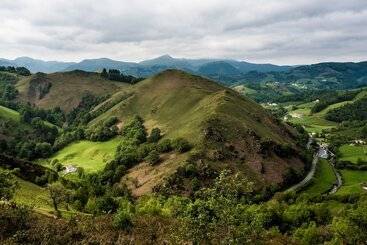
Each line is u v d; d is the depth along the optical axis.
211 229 37.56
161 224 66.56
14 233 55.72
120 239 59.62
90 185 150.25
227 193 37.75
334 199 146.50
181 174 152.12
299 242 84.94
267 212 112.81
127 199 137.38
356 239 78.12
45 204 96.44
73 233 59.56
